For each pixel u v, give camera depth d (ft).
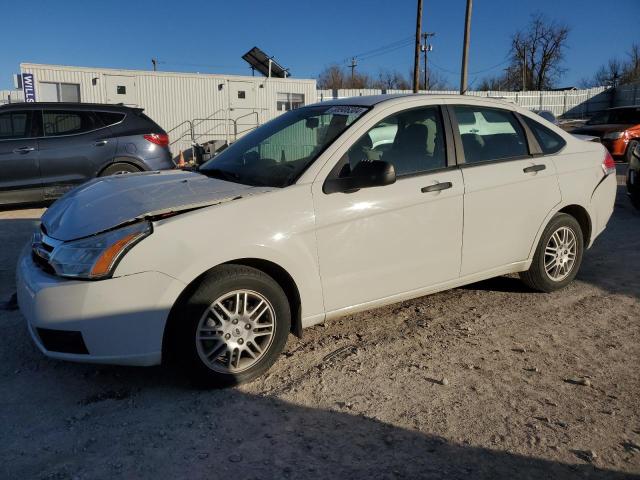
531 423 9.86
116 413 10.05
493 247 14.28
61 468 8.52
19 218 27.94
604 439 9.41
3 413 10.02
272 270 11.41
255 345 11.07
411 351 12.59
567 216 15.96
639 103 148.05
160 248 10.00
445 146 13.51
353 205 11.78
